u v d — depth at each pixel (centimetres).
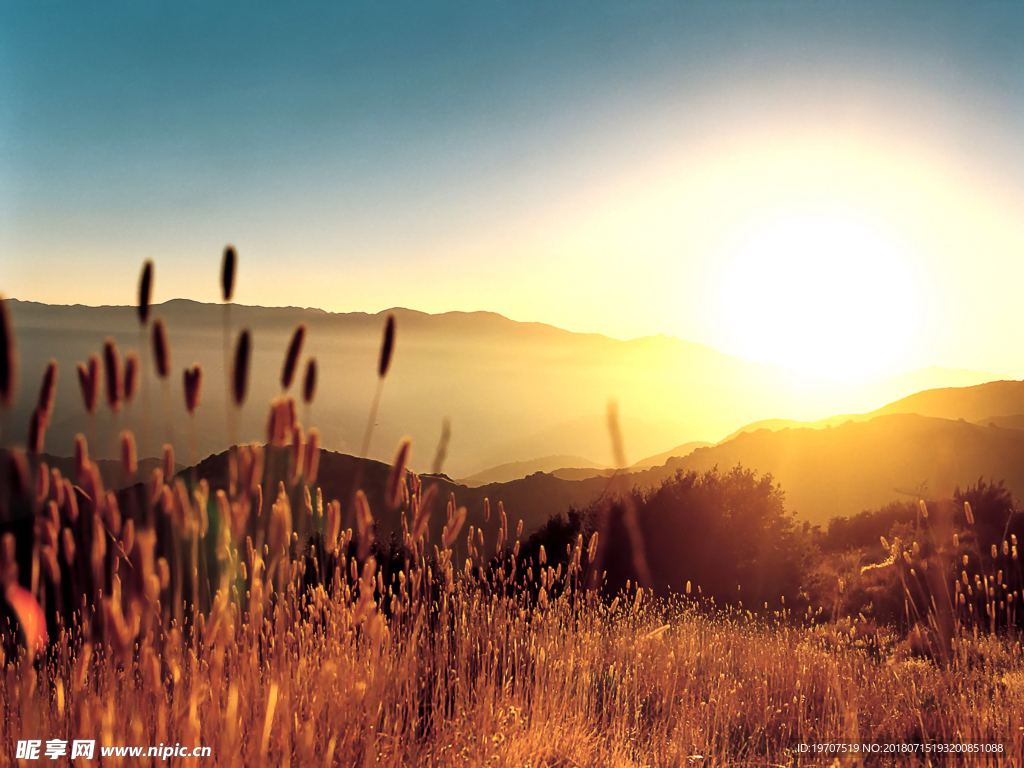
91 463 149
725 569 1828
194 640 212
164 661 229
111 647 204
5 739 238
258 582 204
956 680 554
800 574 1856
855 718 439
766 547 1902
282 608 272
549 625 515
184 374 162
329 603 326
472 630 466
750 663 659
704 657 685
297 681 291
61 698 229
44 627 166
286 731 227
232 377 157
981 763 392
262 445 169
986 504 1711
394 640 385
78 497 151
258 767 218
